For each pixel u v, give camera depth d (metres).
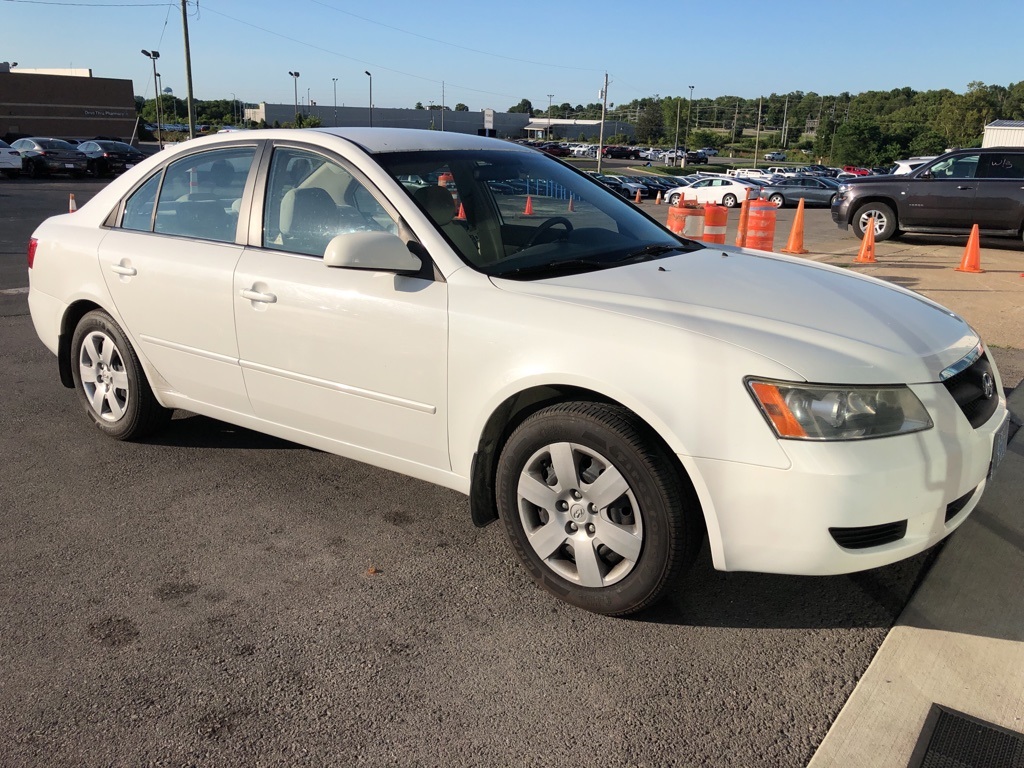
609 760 2.20
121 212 4.23
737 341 2.52
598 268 3.14
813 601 2.94
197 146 3.96
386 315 3.09
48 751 2.23
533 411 2.98
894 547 2.49
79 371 4.50
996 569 3.08
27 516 3.61
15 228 15.05
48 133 55.69
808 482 2.36
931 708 2.36
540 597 2.98
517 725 2.33
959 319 3.12
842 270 3.61
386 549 3.34
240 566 3.21
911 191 13.34
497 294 2.89
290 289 3.36
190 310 3.75
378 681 2.53
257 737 2.29
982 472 2.65
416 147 3.54
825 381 2.41
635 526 2.65
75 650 2.67
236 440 4.52
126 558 3.26
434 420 3.07
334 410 3.38
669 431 2.49
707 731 2.30
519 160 3.87
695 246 3.80
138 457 4.27
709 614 2.87
